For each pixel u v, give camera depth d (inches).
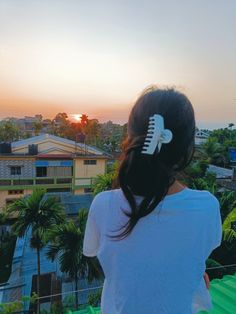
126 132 38.8
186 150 36.0
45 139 1004.6
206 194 37.7
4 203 937.5
